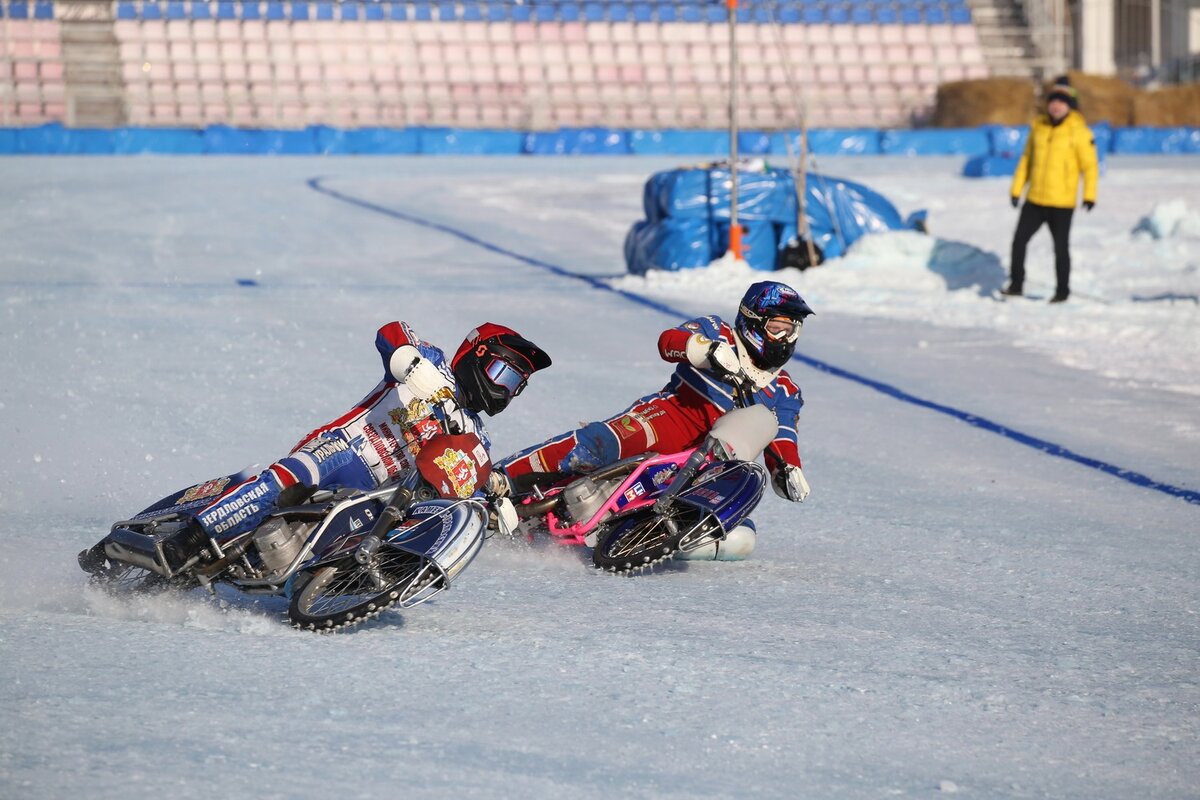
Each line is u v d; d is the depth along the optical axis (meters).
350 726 13.05
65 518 21.41
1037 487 26.97
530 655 15.57
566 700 14.12
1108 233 74.38
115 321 42.91
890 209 63.19
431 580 15.75
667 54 166.75
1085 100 160.25
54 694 13.52
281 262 62.28
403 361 16.47
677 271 59.41
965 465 28.67
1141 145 153.12
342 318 45.72
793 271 59.69
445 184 105.50
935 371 39.66
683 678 15.01
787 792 12.05
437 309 48.78
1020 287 54.09
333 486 16.97
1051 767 13.10
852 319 49.47
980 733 13.90
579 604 18.02
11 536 20.16
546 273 61.47
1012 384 37.97
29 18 152.88
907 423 32.66
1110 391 37.25
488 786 11.78
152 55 154.88
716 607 18.14
